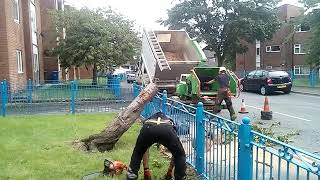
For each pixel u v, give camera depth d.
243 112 14.79
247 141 4.38
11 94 15.59
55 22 23.56
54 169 6.64
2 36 17.95
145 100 8.09
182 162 5.48
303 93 24.69
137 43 23.34
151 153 7.50
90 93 16.52
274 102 18.84
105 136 8.03
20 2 21.58
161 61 14.96
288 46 44.94
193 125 6.55
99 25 22.67
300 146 8.77
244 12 39.03
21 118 13.02
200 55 15.34
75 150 8.04
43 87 16.28
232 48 40.97
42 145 8.52
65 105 16.36
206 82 14.48
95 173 6.28
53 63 29.91
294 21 32.22
